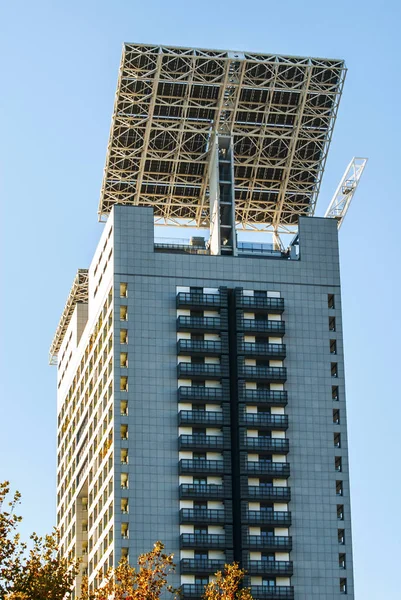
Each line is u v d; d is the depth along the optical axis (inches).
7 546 4714.6
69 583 4933.6
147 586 5305.1
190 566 7824.8
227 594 6087.6
